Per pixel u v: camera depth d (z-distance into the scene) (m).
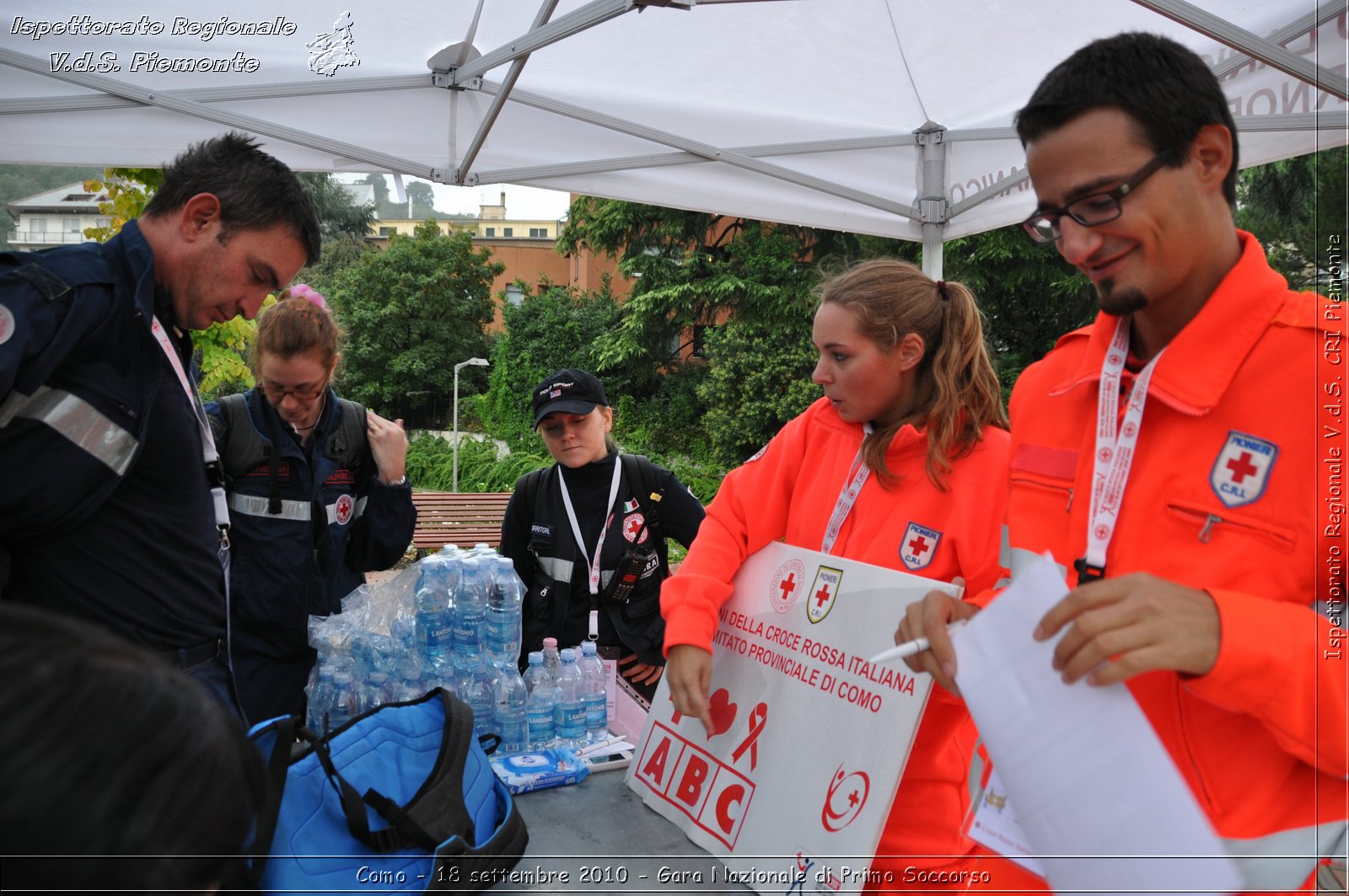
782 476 1.75
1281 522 0.93
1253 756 0.97
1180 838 0.83
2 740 0.42
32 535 1.56
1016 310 14.27
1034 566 0.93
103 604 1.64
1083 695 0.88
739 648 1.60
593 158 3.75
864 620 1.38
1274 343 0.96
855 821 1.28
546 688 2.11
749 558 1.67
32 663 0.45
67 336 1.47
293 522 2.39
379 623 2.14
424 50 3.25
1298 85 2.51
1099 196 0.94
